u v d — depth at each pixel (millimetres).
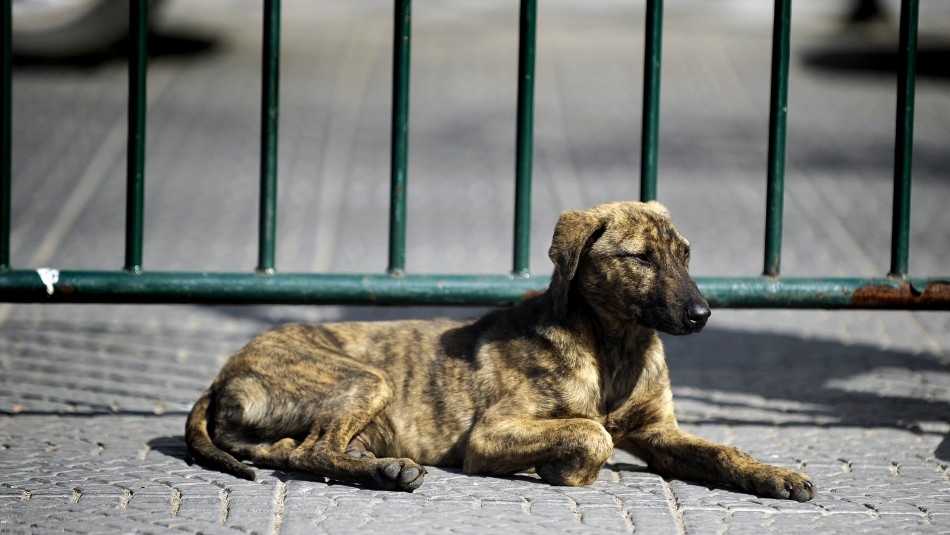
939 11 42406
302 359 8070
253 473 7492
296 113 25422
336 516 6758
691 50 32969
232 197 19453
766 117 26047
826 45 35031
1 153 8500
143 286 8523
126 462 7930
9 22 8500
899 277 8719
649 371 8078
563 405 7871
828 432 9078
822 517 6902
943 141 24188
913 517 6922
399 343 8469
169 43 32375
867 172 21719
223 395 8102
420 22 37906
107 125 23797
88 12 29578
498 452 7688
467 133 24062
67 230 17328
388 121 25047
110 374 10805
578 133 24234
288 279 8602
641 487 7551
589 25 37656
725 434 9000
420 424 8172
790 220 18609
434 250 16594
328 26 36375
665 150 23172
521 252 8734
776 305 8656
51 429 8812
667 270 7805
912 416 9562
